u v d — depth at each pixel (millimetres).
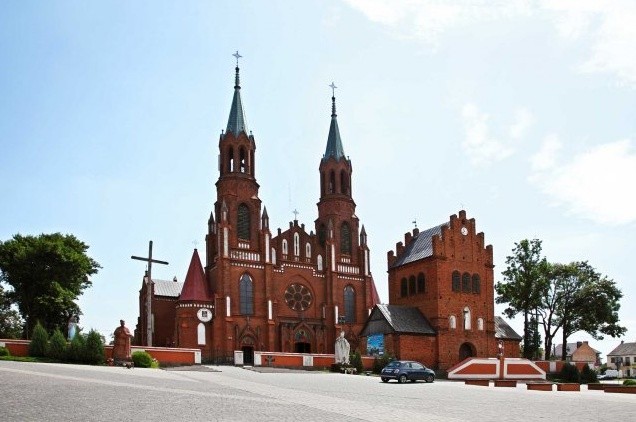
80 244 89562
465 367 72188
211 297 86750
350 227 99438
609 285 88812
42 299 79125
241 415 19547
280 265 91875
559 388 46906
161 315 98750
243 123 95250
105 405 20906
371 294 98250
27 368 38531
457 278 83562
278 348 88500
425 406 25562
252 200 91875
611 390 44688
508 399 31078
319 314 93500
